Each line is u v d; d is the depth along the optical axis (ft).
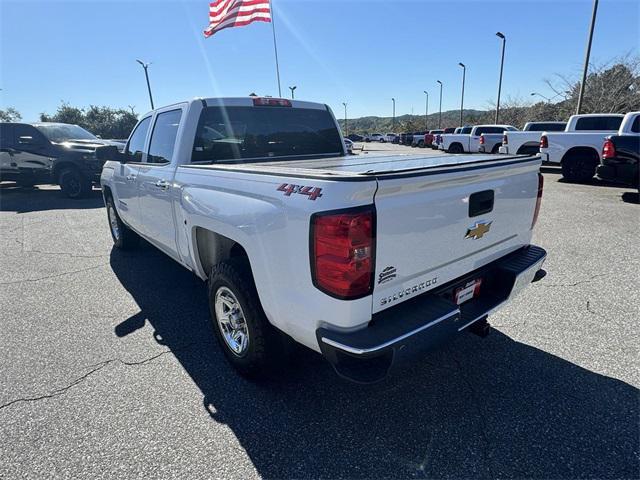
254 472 6.64
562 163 37.86
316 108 13.76
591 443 7.10
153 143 13.05
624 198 29.37
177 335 11.19
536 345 10.21
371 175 6.02
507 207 8.81
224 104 11.57
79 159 35.01
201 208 9.03
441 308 7.01
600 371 9.12
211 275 9.07
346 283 6.07
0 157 34.81
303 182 6.55
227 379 9.15
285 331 7.50
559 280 14.21
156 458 6.93
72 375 9.37
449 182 7.17
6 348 10.59
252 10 29.30
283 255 6.82
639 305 12.25
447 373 9.18
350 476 6.55
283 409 8.12
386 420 7.77
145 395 8.61
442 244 7.36
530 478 6.44
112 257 18.44
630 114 29.01
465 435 7.35
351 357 6.59
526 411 7.93
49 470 6.71
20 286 14.93
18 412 8.13
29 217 27.71
